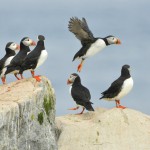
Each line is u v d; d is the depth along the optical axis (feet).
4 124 43.60
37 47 56.90
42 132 48.65
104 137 54.13
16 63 58.85
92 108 59.26
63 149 53.57
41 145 48.47
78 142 54.03
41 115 48.96
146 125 55.36
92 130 54.90
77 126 55.83
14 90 49.88
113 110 56.80
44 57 56.75
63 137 54.70
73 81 62.08
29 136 46.85
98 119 56.18
